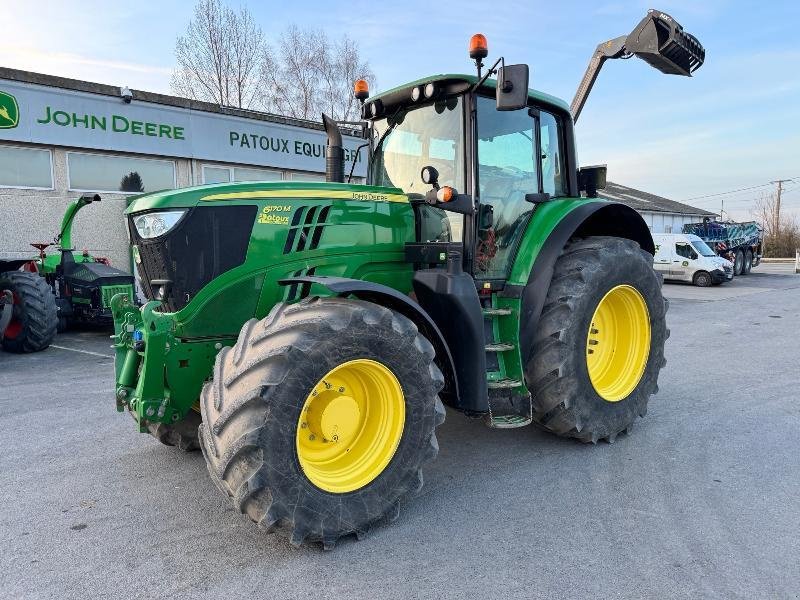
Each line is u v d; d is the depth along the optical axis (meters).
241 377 2.60
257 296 3.28
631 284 4.19
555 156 4.43
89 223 11.35
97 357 7.34
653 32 4.77
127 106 11.52
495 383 3.58
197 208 3.14
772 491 3.38
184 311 3.13
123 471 3.74
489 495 3.36
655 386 4.45
